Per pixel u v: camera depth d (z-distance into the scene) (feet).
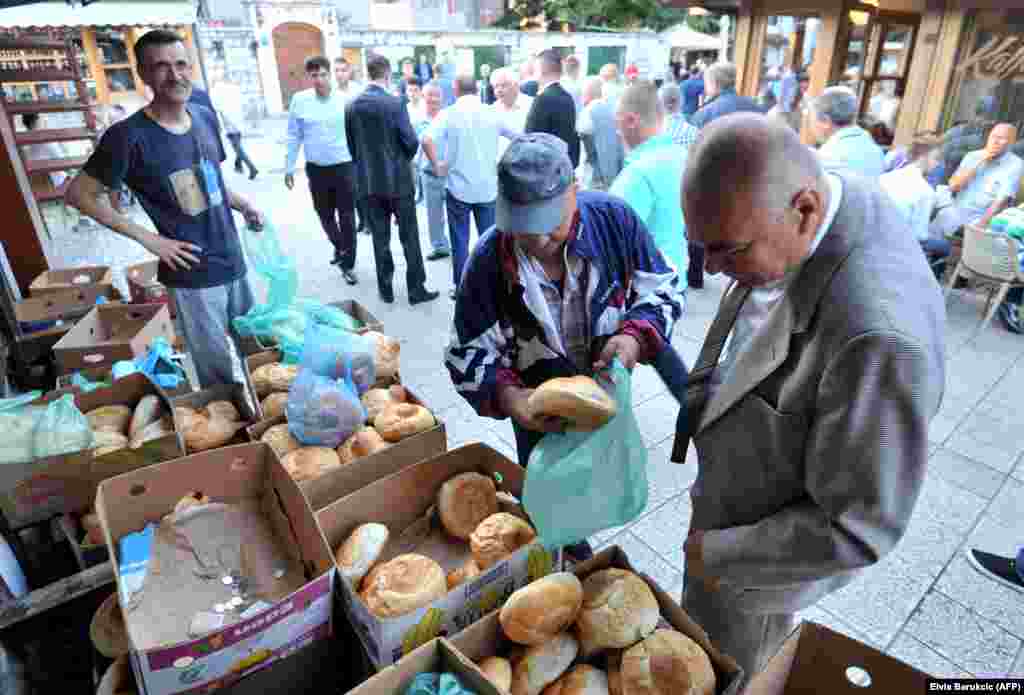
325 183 17.43
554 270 5.65
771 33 24.79
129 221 8.53
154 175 8.50
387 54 64.28
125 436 7.33
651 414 11.28
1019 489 9.29
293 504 5.60
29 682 5.76
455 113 14.98
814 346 3.04
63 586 5.97
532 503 4.78
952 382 12.33
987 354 13.56
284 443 7.23
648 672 4.08
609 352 5.49
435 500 6.38
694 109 29.81
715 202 2.77
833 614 7.19
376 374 8.73
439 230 20.07
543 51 17.01
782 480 3.50
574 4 77.00
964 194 16.70
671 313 5.93
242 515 6.13
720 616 4.59
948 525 8.55
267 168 37.63
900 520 2.97
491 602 5.03
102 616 5.37
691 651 4.15
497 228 5.60
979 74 18.92
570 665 4.45
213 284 9.35
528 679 4.28
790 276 3.14
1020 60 18.10
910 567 7.86
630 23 79.25
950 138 18.70
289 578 5.49
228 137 33.19
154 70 8.15
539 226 4.87
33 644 5.83
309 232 22.90
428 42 63.67
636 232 5.83
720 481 3.85
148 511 5.89
